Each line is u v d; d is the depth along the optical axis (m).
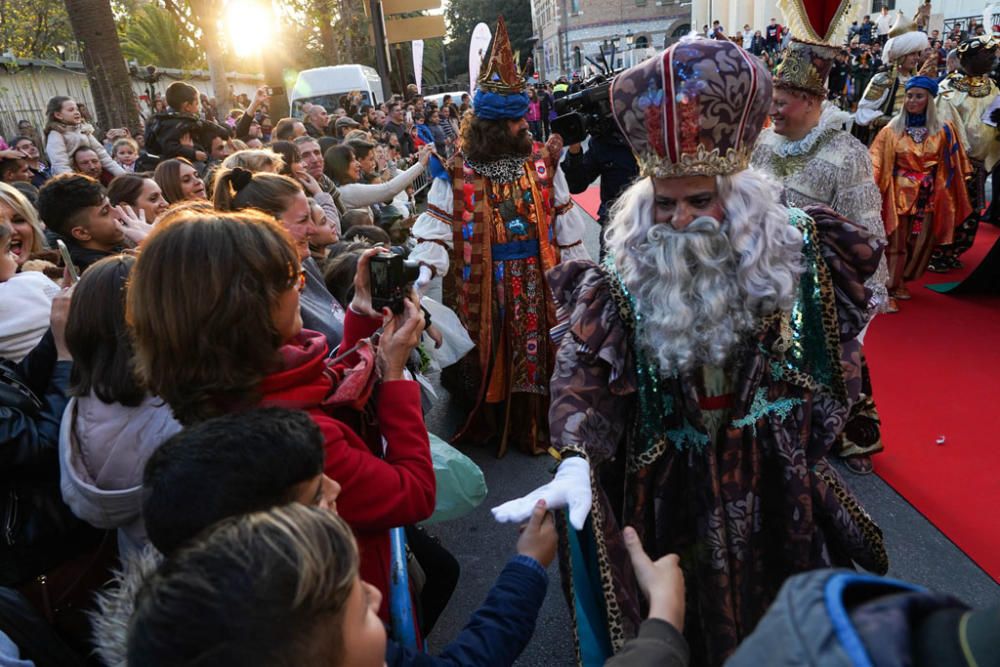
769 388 1.64
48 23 18.12
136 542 1.57
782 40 19.83
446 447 2.25
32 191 4.14
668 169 1.50
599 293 1.61
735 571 1.68
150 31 23.45
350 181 5.08
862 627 0.52
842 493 1.75
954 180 5.04
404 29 19.55
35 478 1.69
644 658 0.98
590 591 1.62
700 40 1.49
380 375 1.54
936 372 3.98
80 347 1.58
